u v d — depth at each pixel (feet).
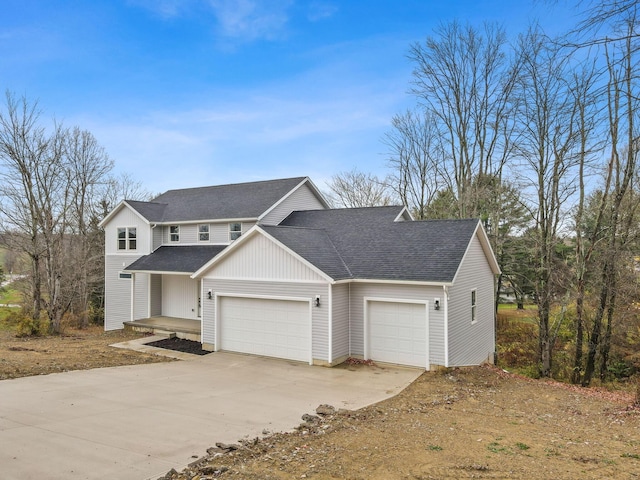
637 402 39.14
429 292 46.85
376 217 63.00
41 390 34.94
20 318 76.59
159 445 23.54
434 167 106.32
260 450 22.88
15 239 82.64
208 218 72.59
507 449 24.18
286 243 51.06
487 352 62.08
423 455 22.63
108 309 82.23
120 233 81.41
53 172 83.71
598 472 21.01
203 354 55.01
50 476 19.27
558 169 67.21
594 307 66.18
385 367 48.47
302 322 50.62
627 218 60.85
